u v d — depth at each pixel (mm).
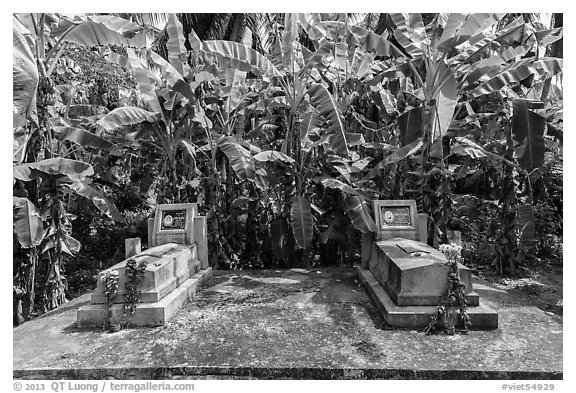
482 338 3449
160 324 3789
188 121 6438
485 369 2900
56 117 5730
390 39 9508
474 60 5281
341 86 6961
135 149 8062
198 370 3000
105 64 8586
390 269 4176
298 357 3127
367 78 6902
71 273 6641
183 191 6766
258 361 3068
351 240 6352
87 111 7770
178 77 5902
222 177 6805
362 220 5156
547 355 3121
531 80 6020
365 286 4895
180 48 6215
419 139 5359
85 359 3164
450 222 5621
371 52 6641
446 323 3572
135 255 4555
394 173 6402
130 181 9641
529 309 4184
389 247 4621
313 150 6297
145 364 3055
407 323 3686
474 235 7414
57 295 4914
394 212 5180
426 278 3781
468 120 6605
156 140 6539
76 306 4461
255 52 5914
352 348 3270
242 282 5230
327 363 3020
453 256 3703
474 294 3752
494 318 3609
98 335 3619
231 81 6547
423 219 5105
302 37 10852
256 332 3613
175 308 4094
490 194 8117
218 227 6219
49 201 4863
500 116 6164
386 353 3176
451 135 6496
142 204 9477
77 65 8414
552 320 3865
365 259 5434
